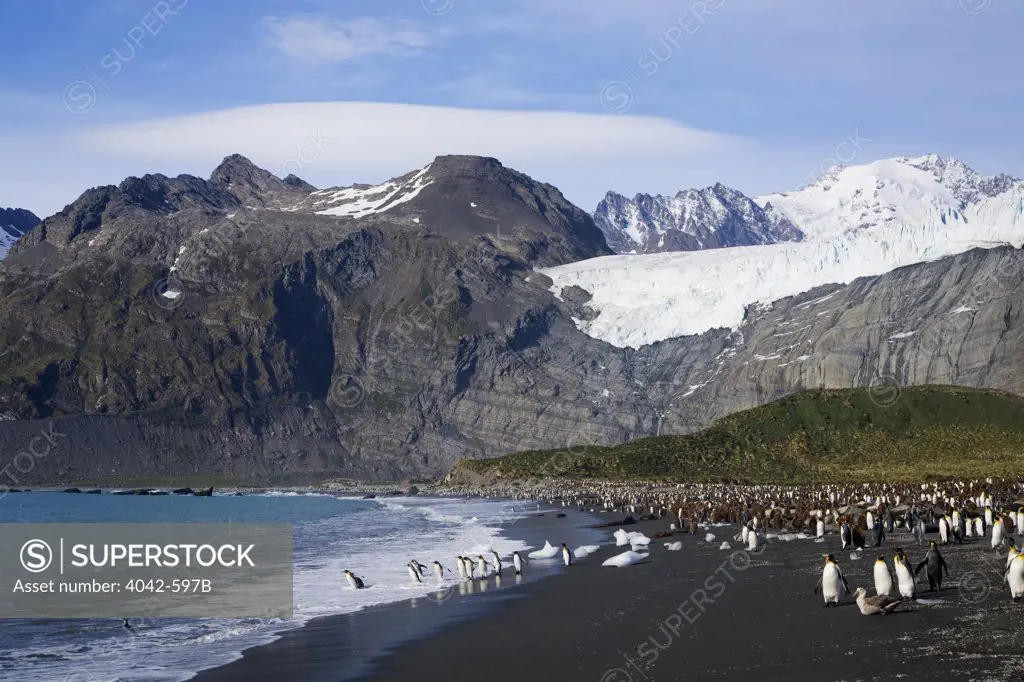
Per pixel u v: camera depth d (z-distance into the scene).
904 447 141.50
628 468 156.12
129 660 29.22
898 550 31.44
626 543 63.22
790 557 47.66
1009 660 22.30
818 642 25.77
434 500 163.50
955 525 48.81
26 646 32.19
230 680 25.86
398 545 69.31
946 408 149.62
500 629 31.89
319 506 153.12
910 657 23.14
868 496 82.50
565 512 107.06
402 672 26.00
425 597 40.75
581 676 24.38
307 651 29.52
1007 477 103.56
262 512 135.12
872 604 29.23
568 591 40.31
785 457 145.88
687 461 153.12
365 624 34.22
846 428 150.00
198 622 36.41
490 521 96.06
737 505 83.50
